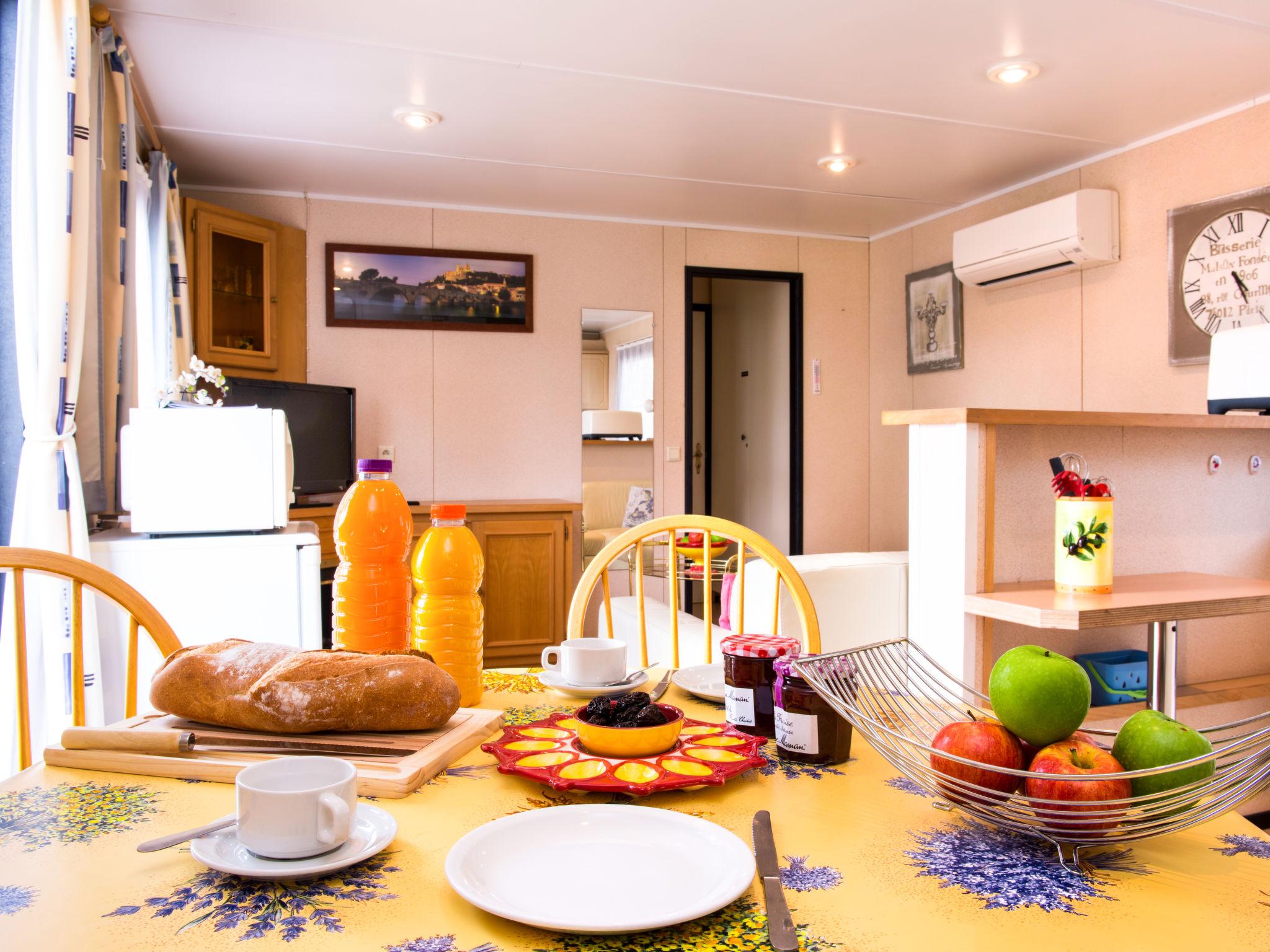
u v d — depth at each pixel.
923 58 3.10
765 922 0.60
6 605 2.02
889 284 5.50
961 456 2.12
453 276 4.88
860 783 0.88
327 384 4.66
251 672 0.98
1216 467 2.69
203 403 2.72
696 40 2.96
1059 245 3.94
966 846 0.72
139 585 2.21
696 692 1.19
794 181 4.47
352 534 1.10
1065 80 3.27
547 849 0.69
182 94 3.38
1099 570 2.11
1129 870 0.68
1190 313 3.61
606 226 5.16
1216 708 2.72
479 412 4.95
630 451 5.20
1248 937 0.58
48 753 0.91
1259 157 3.40
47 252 2.07
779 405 5.95
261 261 4.36
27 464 2.04
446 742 0.94
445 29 2.87
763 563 2.62
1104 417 2.21
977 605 2.09
